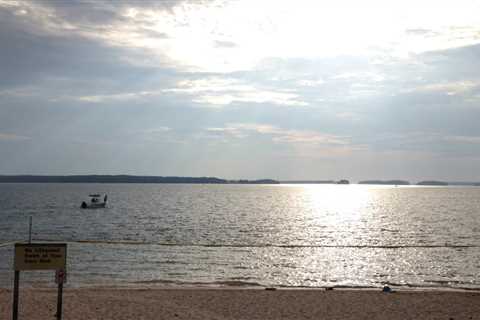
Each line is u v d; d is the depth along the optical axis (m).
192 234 56.69
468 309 19.55
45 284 25.66
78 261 34.44
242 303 19.94
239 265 34.38
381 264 35.56
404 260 37.62
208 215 87.06
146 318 16.59
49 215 83.81
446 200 163.62
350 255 40.31
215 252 41.12
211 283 27.33
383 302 20.64
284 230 62.62
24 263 13.23
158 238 52.12
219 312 18.20
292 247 45.41
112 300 19.38
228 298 20.95
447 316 18.33
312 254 40.69
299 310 18.89
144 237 53.03
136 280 27.88
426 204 135.88
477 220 79.56
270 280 28.84
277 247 45.31
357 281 28.95
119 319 16.33
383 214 94.94
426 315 18.42
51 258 13.54
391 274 31.50
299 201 152.75
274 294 22.16
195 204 123.44
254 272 31.62
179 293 22.12
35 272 29.16
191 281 27.89
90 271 30.52
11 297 19.36
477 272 32.41
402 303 20.50
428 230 63.59
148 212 93.31
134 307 18.22
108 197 159.25
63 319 15.93
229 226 67.12
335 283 28.22
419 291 24.36
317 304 20.03
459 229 64.81
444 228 66.31
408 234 58.72
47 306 17.75
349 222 76.00
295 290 23.91
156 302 19.45
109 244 45.69
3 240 49.22
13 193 185.88
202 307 18.98
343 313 18.55
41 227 63.44
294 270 32.66
